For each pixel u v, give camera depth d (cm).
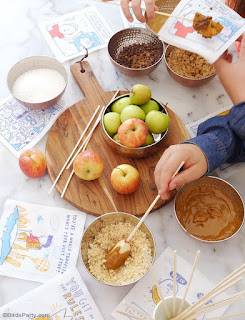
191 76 131
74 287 98
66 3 153
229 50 138
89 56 141
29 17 149
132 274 97
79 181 113
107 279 98
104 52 142
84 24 148
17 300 95
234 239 107
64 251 104
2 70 137
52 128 123
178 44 118
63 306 96
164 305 79
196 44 117
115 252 95
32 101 123
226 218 105
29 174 113
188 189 110
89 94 130
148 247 101
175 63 133
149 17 127
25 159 111
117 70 132
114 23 149
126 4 131
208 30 114
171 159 101
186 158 102
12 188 114
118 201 110
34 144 122
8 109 128
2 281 100
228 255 104
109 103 121
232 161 116
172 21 122
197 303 75
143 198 111
